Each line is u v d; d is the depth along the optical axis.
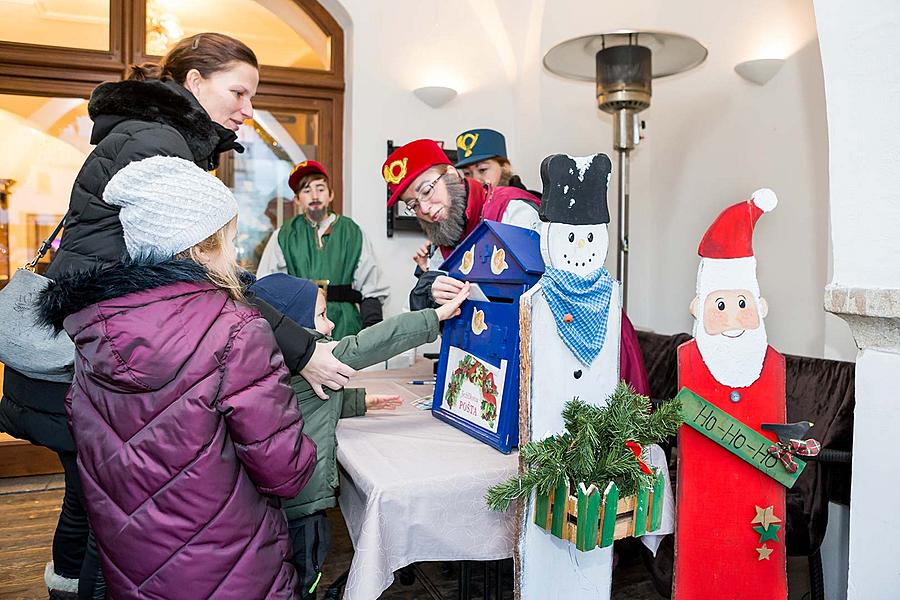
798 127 3.03
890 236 1.36
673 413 1.27
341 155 3.96
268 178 3.88
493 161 2.80
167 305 1.03
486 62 4.00
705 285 1.36
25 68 3.45
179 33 3.71
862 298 1.37
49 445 1.44
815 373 1.93
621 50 2.77
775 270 3.18
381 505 1.18
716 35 3.47
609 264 3.99
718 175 3.50
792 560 2.49
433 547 1.24
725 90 3.44
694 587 1.37
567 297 1.29
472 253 1.55
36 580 2.36
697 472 1.37
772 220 3.19
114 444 1.03
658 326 3.98
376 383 2.15
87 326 1.02
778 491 1.37
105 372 1.01
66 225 1.38
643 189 4.02
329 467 1.37
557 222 1.27
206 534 1.03
